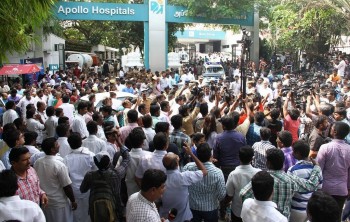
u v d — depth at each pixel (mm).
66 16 22891
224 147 5957
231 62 28312
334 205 2750
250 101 8500
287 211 4176
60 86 13523
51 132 8688
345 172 5094
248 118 7234
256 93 12008
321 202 2768
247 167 4699
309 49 24812
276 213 3453
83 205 5328
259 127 6906
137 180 5102
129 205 3424
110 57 46594
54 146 4918
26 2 4898
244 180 4645
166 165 4539
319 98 9992
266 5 25781
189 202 4848
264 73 22797
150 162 5004
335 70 17688
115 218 4438
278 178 4180
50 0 5246
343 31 22438
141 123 6688
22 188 4258
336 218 2729
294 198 4445
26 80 16938
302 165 4535
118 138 5809
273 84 17188
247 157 4660
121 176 4789
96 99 11320
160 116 7668
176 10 24703
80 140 5402
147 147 6293
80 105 7957
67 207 5023
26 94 11578
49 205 4895
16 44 5035
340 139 5145
